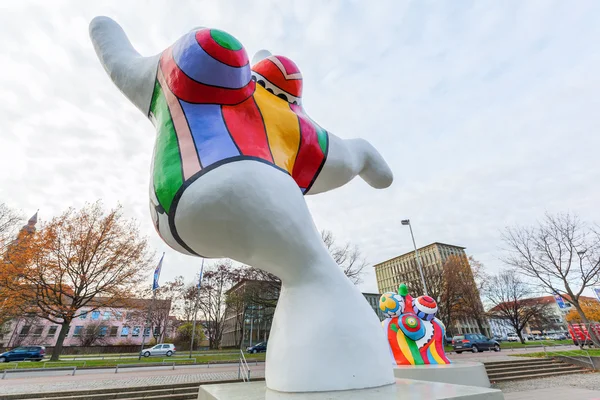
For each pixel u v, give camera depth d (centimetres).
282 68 366
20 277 1914
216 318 3991
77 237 2031
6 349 3825
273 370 257
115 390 996
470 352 2467
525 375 1396
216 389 296
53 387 1068
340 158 389
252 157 267
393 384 264
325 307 263
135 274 2123
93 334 4216
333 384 239
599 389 1024
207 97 290
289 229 260
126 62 347
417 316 899
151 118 348
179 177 255
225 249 270
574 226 2367
